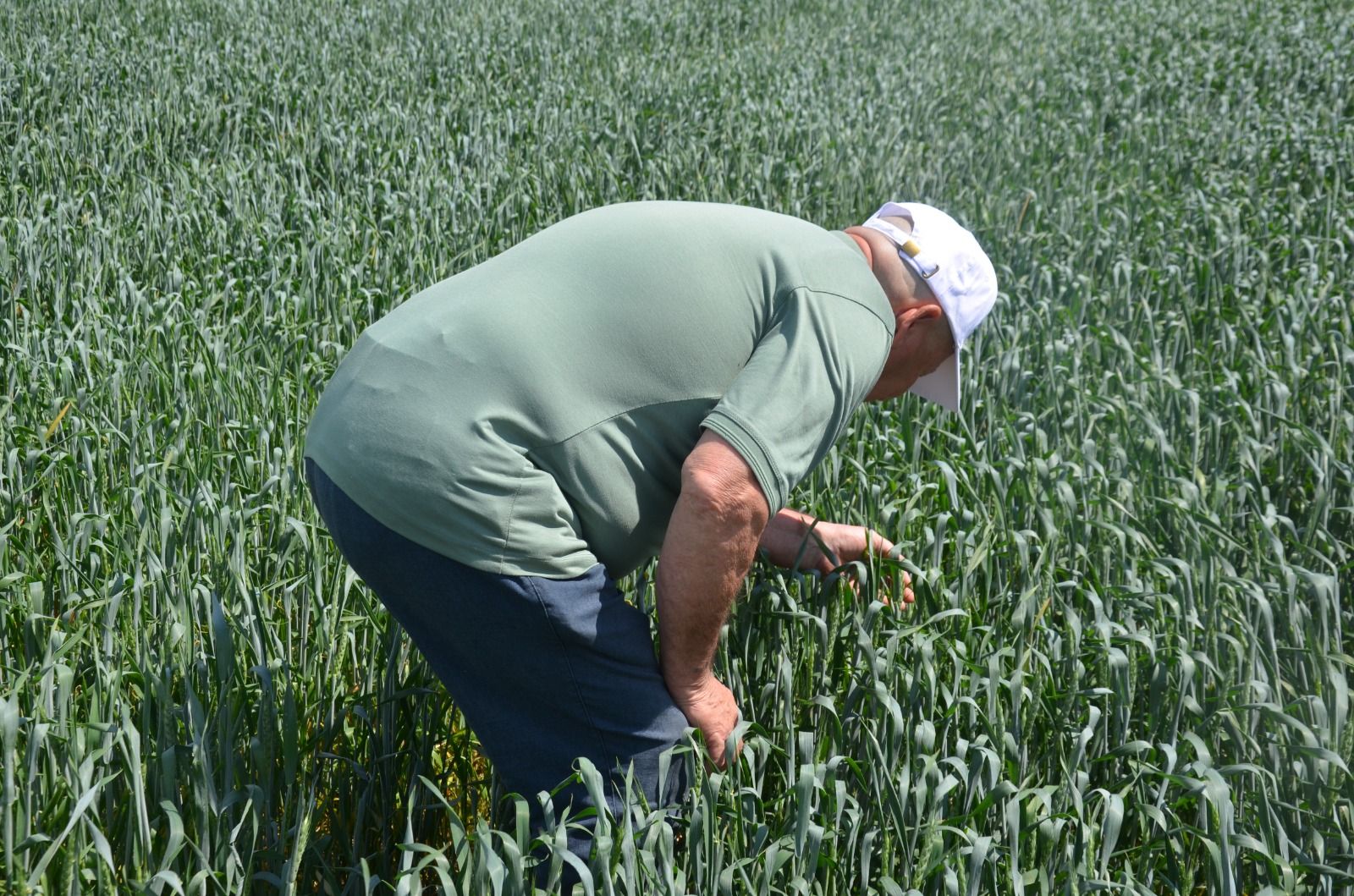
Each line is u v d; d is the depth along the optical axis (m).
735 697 2.50
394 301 4.68
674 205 2.05
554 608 1.93
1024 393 4.04
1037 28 13.38
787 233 2.00
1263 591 2.65
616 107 8.61
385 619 2.63
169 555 2.57
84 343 3.96
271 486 2.91
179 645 2.27
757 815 2.21
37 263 4.94
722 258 1.95
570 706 2.03
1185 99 9.42
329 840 2.31
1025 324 4.48
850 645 2.56
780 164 7.14
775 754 2.47
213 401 3.65
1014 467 3.04
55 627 2.26
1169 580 2.86
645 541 2.08
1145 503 3.18
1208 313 4.81
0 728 1.76
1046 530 2.74
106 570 2.62
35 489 3.22
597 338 1.91
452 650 2.05
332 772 2.45
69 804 1.89
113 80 9.00
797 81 9.69
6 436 3.34
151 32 10.97
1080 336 4.38
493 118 8.10
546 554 1.91
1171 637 2.56
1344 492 3.63
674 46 12.10
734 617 2.54
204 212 5.80
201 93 8.82
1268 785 2.39
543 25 12.50
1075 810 2.10
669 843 1.91
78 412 3.48
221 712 2.08
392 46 10.92
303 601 2.61
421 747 2.44
